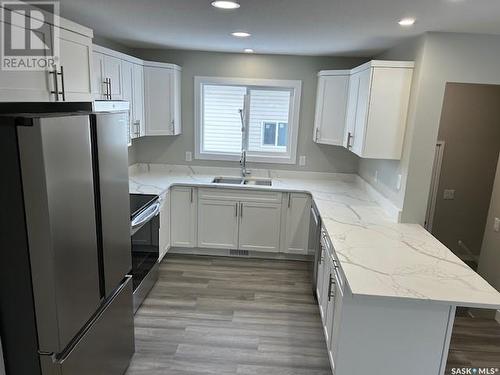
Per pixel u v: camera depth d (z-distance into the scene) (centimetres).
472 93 423
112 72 307
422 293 184
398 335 198
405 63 284
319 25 252
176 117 420
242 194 397
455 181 448
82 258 170
